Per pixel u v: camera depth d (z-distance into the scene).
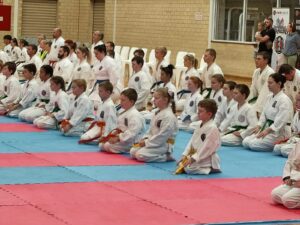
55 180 9.42
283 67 13.35
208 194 8.95
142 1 26.08
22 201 8.16
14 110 15.81
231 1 22.94
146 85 15.92
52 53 19.88
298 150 8.38
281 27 20.12
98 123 12.60
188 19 24.20
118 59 18.64
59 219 7.41
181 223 7.46
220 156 12.04
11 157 11.05
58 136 13.45
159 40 25.42
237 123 13.35
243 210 8.15
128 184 9.36
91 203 8.20
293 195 8.27
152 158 11.02
